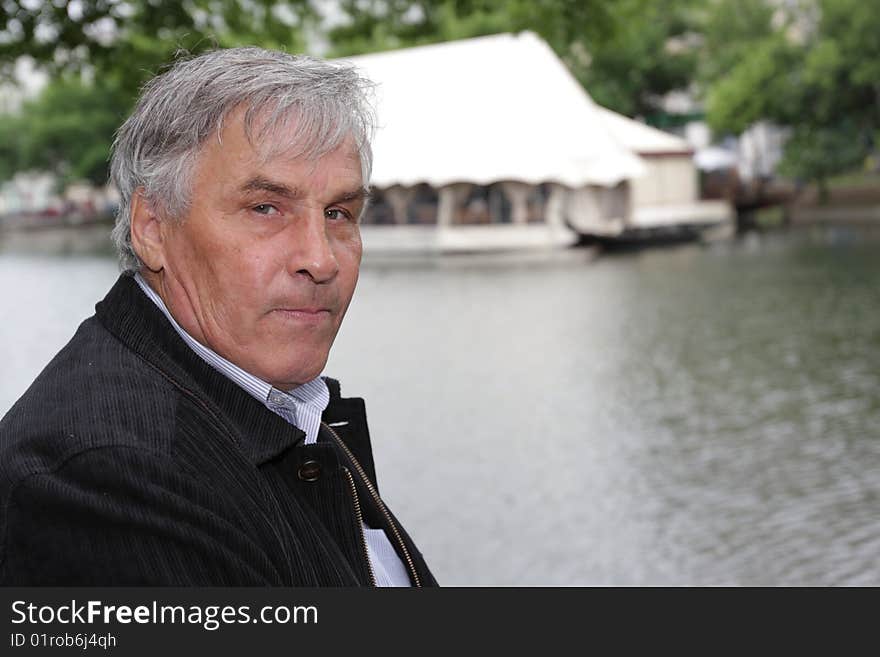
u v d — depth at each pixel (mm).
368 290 24062
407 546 1645
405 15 7340
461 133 34219
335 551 1377
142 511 1166
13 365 14031
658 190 38812
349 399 1704
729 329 16188
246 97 1320
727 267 26906
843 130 50031
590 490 7680
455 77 35281
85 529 1157
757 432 9352
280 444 1362
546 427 9797
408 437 9547
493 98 34781
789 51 48500
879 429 9297
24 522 1170
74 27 5699
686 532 6699
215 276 1353
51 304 22266
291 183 1337
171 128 1338
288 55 1372
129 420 1233
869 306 18234
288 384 1411
